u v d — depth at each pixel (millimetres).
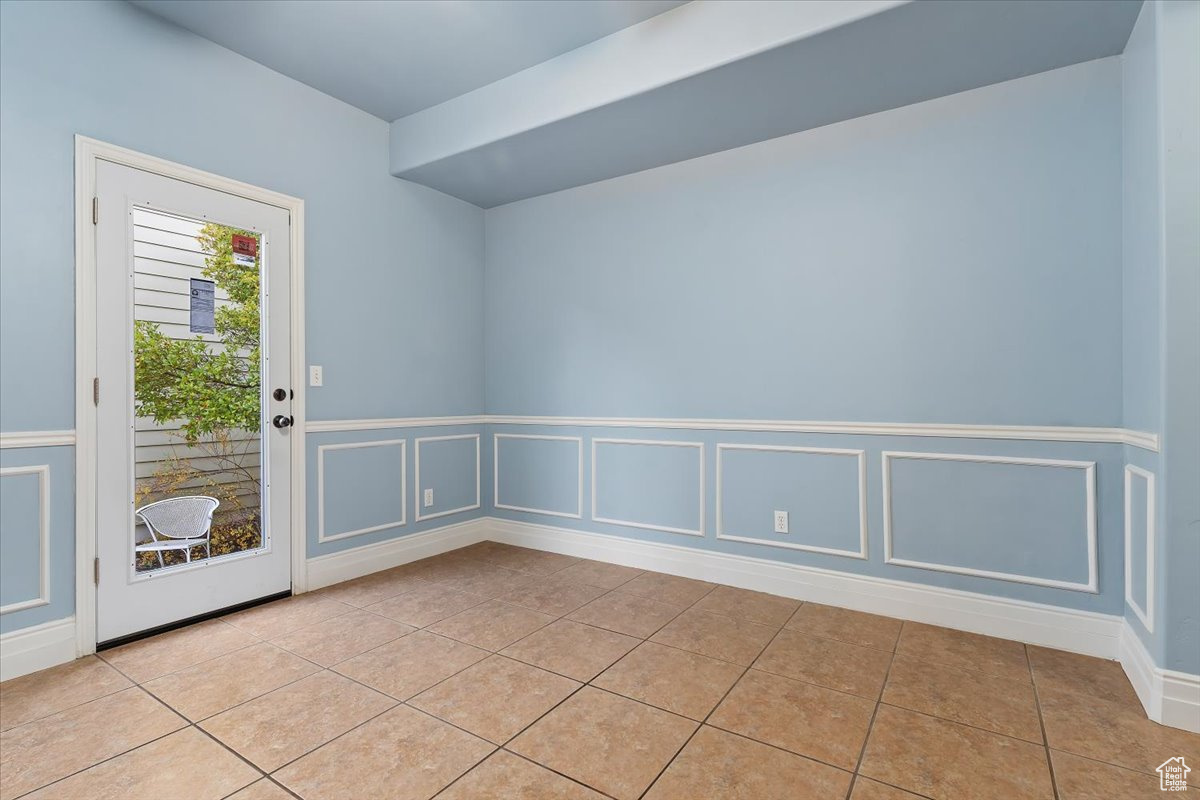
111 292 2344
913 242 2650
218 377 2693
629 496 3477
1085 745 1689
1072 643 2311
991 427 2469
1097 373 2295
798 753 1656
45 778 1544
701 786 1518
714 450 3172
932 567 2588
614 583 3141
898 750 1668
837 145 2824
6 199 2086
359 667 2168
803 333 2912
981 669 2154
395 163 3420
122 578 2365
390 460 3445
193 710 1873
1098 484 2289
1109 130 2277
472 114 3092
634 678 2086
